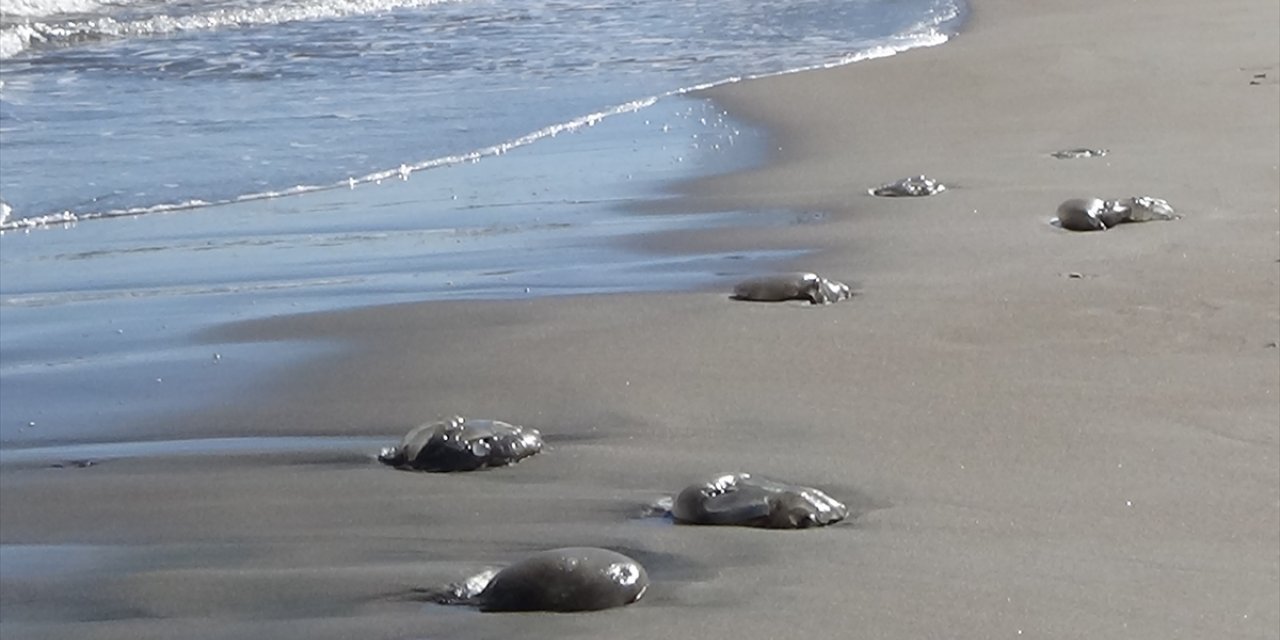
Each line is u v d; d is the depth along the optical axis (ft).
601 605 12.32
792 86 46.65
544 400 19.10
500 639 11.76
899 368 19.94
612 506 15.14
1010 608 12.19
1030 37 55.77
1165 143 36.37
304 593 13.17
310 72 49.65
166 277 26.73
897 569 13.12
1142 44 52.26
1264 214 28.53
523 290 25.20
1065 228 28.12
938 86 46.16
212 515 15.42
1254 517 14.49
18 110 42.50
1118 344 20.76
